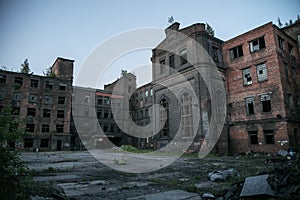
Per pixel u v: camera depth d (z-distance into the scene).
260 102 19.81
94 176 8.51
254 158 15.91
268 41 19.81
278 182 4.52
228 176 7.68
